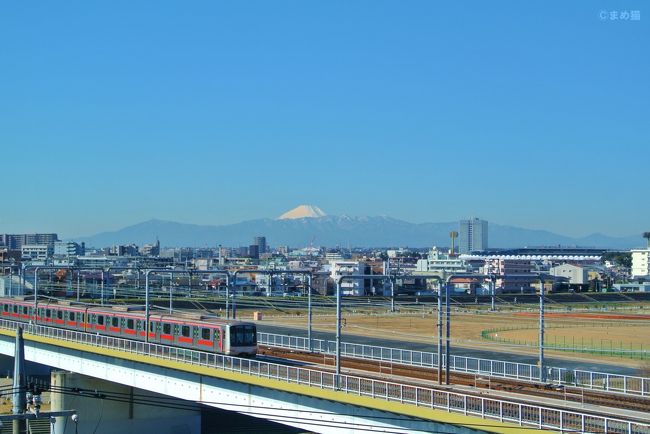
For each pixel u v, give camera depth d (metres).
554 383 63.38
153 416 91.69
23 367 50.47
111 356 81.69
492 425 45.38
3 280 175.00
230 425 97.19
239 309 174.25
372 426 53.62
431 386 58.81
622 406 53.34
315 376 57.62
